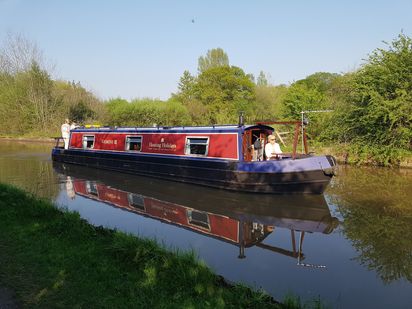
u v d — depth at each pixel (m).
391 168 16.11
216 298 4.45
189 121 35.19
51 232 6.74
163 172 14.09
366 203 10.28
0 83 41.22
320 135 20.52
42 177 15.12
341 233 8.03
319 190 10.98
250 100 49.88
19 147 28.55
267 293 5.01
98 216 9.41
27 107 39.72
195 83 55.34
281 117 23.30
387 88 16.64
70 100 40.03
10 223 7.22
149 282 4.80
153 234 7.98
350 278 5.87
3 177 15.10
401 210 9.57
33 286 4.66
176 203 10.71
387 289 5.52
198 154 12.86
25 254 5.69
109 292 4.56
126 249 5.73
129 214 9.61
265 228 8.45
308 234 8.02
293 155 11.18
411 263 6.45
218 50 58.31
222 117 33.12
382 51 17.14
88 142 18.23
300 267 6.28
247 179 11.28
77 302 4.30
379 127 16.92
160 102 36.34
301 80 53.97
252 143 12.16
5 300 4.29
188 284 4.79
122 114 36.50
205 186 12.59
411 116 15.47
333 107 21.33
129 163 15.64
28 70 39.62
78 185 13.45
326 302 5.11
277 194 11.08
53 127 38.28
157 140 14.43
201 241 7.57
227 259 6.61
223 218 9.24
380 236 7.80
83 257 5.61
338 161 18.28
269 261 6.55
